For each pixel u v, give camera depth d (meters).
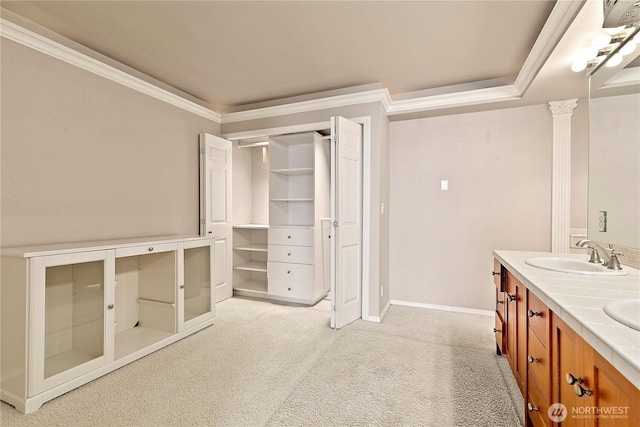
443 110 3.25
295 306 3.63
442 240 3.47
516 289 1.77
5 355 1.75
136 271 2.80
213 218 3.66
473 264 3.35
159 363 2.24
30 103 2.09
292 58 2.65
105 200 2.57
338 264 2.89
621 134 1.72
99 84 2.52
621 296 1.15
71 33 2.29
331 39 2.35
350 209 3.03
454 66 2.76
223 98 3.61
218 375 2.07
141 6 1.98
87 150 2.44
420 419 1.64
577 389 0.89
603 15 1.57
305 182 4.10
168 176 3.18
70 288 1.95
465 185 3.36
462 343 2.58
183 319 2.70
